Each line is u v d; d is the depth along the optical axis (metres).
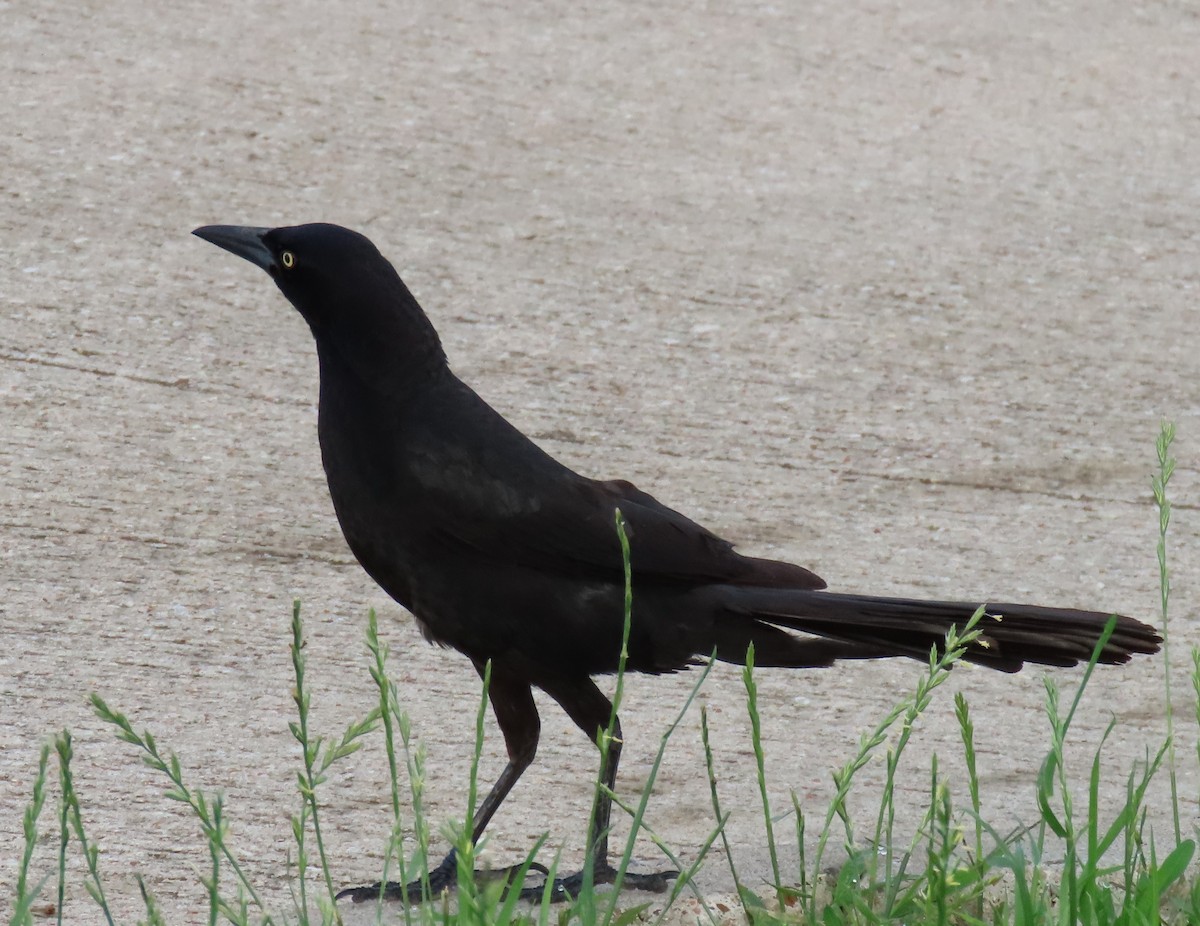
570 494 6.88
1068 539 11.52
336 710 8.91
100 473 11.23
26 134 15.32
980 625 6.77
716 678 9.55
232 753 8.33
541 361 13.22
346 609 10.04
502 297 14.00
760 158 16.70
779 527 11.43
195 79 16.56
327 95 16.62
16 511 10.70
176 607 9.86
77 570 10.15
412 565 6.96
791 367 13.50
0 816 7.47
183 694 8.93
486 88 17.23
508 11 18.88
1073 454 12.64
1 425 11.63
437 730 8.76
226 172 15.20
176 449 11.61
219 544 10.61
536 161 16.09
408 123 16.38
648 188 15.93
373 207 15.02
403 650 9.62
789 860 6.88
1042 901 5.60
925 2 20.58
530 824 7.81
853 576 10.89
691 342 13.68
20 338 12.63
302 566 10.47
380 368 6.90
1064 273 15.34
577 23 18.84
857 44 19.27
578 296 14.12
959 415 13.05
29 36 16.92
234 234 7.17
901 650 7.02
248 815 7.69
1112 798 8.01
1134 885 5.99
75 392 12.12
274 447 11.77
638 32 18.84
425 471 6.83
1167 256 15.82
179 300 13.38
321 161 15.58
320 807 7.85
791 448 12.43
